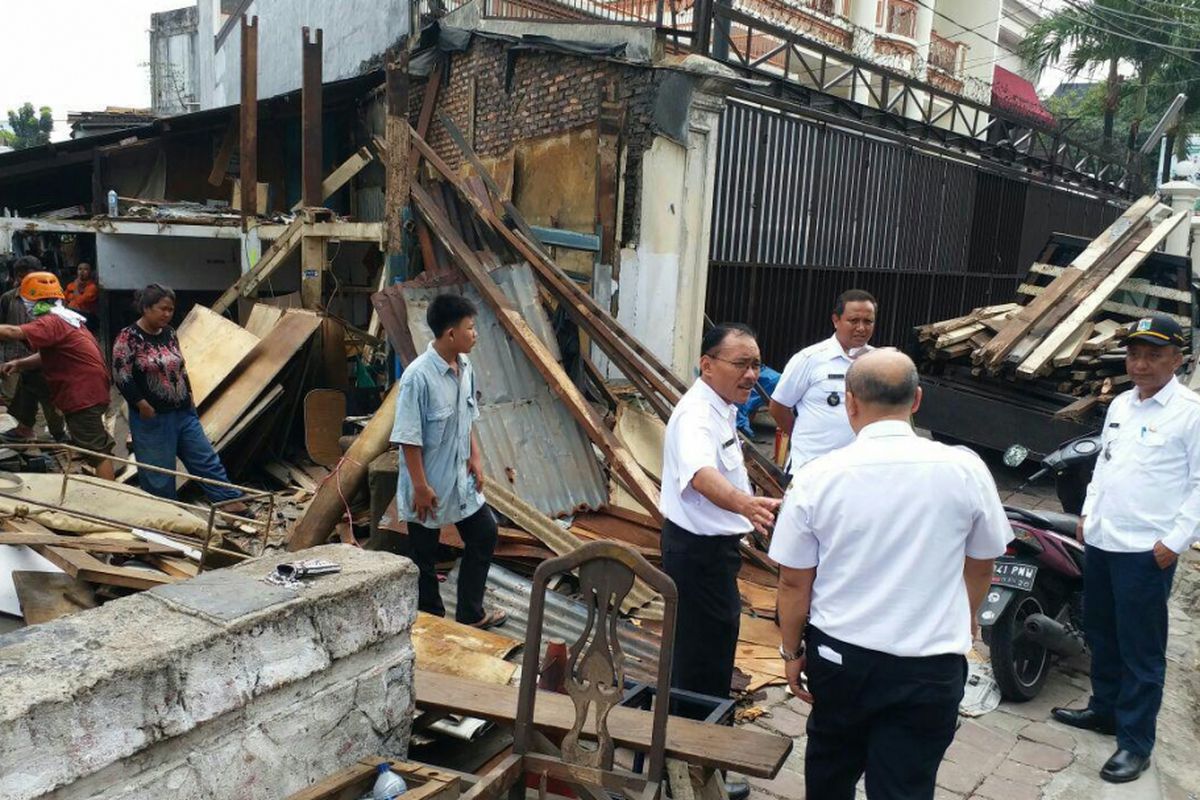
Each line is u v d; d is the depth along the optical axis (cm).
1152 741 376
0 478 504
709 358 332
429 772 246
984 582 257
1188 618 586
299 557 274
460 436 425
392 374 755
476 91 1110
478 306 623
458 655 347
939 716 240
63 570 379
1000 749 396
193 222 1133
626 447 636
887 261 1151
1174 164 1778
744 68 913
